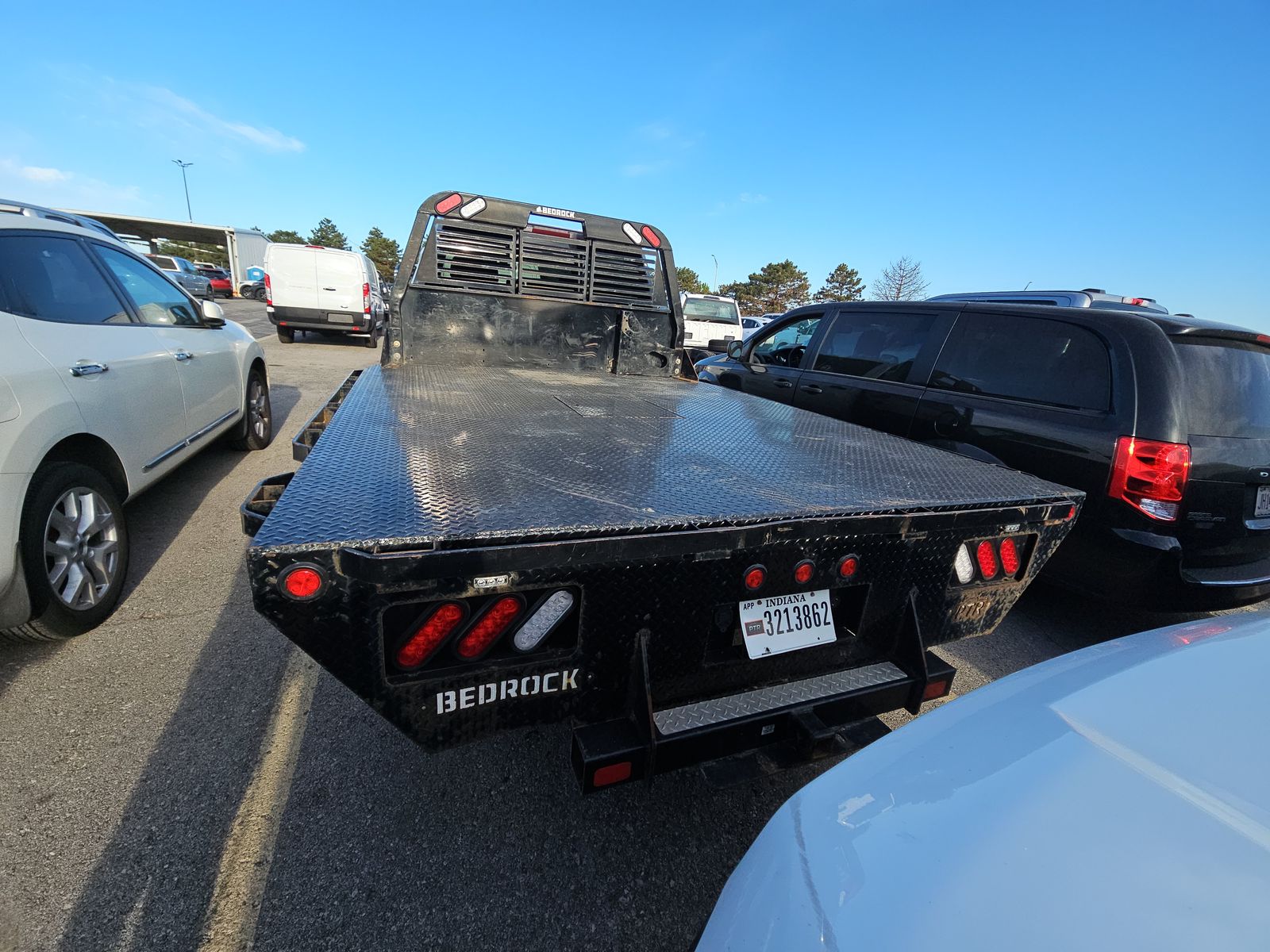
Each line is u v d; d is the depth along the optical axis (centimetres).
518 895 157
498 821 179
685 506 135
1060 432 278
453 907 153
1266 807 84
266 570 99
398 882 158
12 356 223
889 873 80
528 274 359
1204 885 72
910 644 169
